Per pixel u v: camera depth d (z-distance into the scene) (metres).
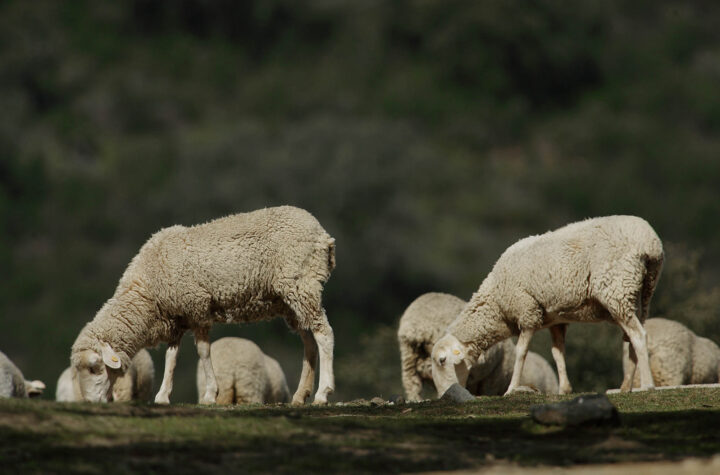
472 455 32.88
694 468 29.34
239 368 62.03
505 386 61.91
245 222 49.50
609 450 33.56
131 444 32.59
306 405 46.88
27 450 31.25
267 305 50.16
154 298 49.25
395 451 33.22
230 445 33.16
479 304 53.66
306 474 30.53
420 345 61.31
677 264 94.88
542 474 29.59
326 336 49.41
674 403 43.38
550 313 51.09
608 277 48.66
